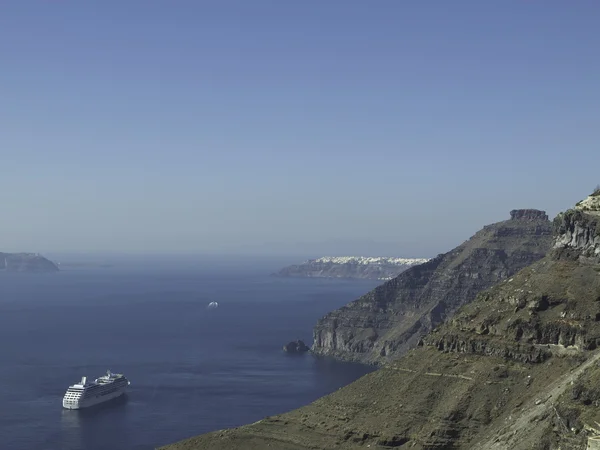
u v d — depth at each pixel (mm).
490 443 177250
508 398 199500
